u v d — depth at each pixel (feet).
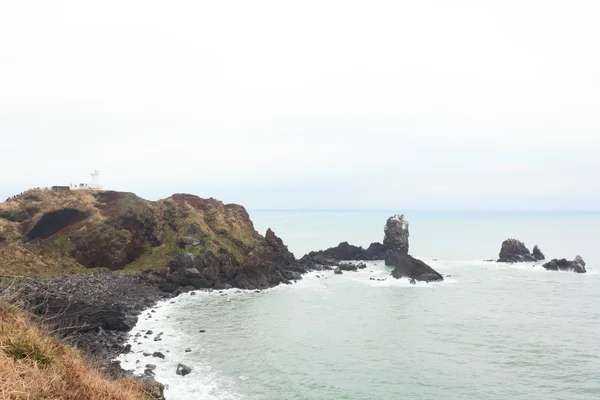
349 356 137.39
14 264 212.43
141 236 270.46
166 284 230.68
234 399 104.12
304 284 268.41
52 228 254.88
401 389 113.39
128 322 162.91
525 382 119.55
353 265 326.44
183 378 115.65
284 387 112.37
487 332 166.30
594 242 556.92
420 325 175.32
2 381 27.35
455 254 443.73
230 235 296.92
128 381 52.24
